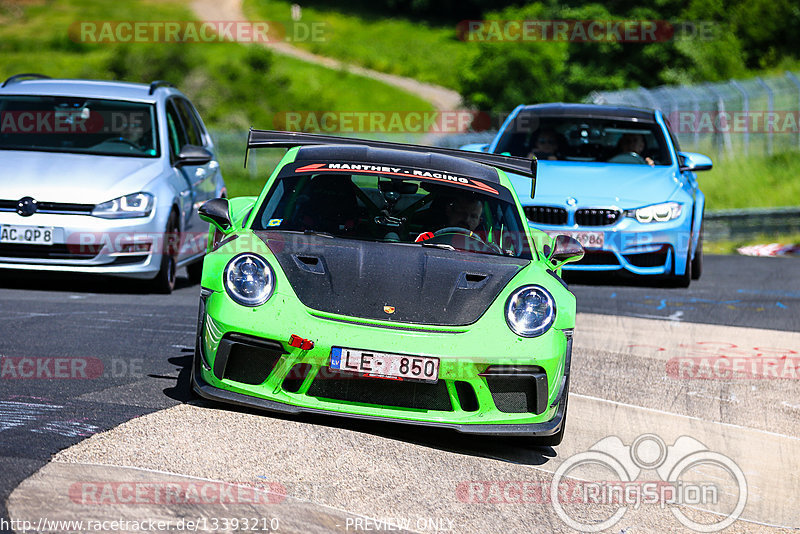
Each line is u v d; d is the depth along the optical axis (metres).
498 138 36.25
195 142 33.91
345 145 20.98
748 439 18.62
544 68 187.88
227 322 15.73
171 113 32.19
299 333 15.45
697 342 26.61
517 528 13.23
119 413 15.63
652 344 26.00
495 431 15.82
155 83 32.66
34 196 26.70
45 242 26.61
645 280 35.66
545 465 16.17
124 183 27.88
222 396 15.80
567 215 32.28
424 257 17.62
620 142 35.81
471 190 19.80
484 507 13.72
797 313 31.81
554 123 36.38
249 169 109.56
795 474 16.91
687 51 157.88
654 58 160.62
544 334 16.25
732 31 165.38
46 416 15.17
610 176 33.66
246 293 15.95
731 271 42.16
